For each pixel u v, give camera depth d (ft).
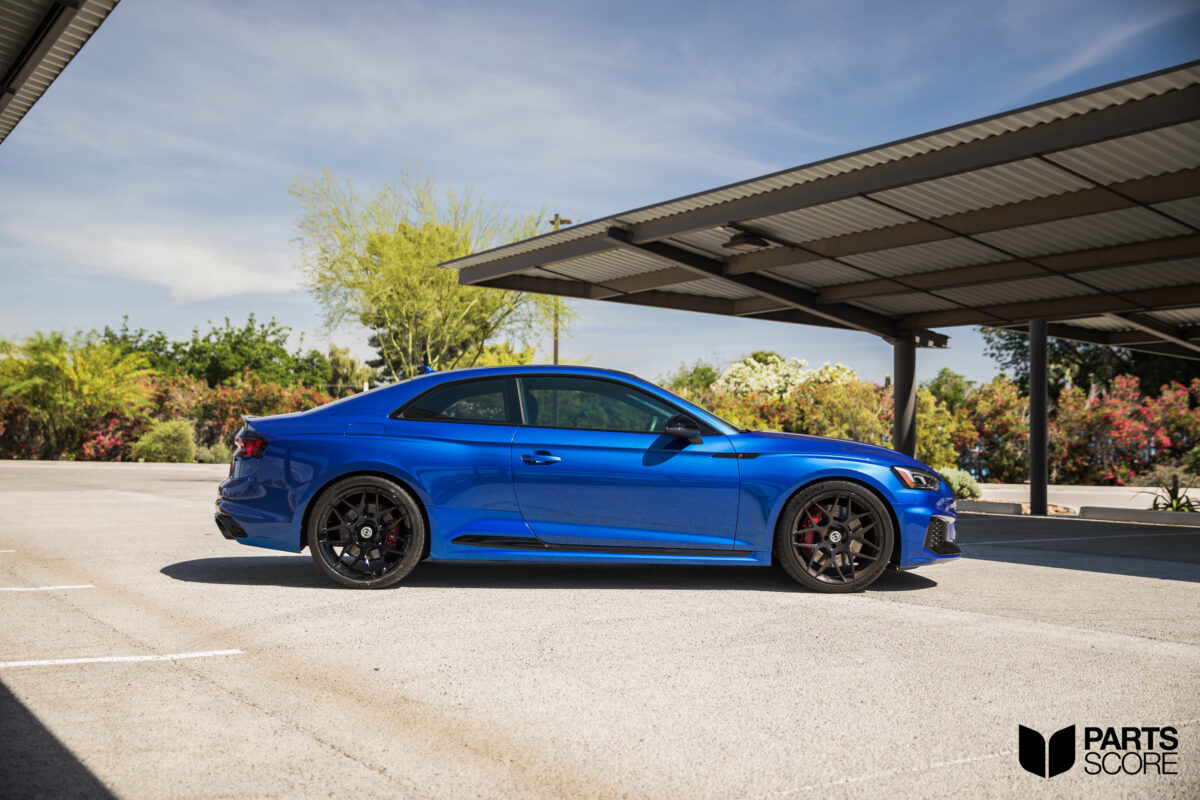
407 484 18.74
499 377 19.65
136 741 9.70
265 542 18.83
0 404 88.63
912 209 31.58
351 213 88.48
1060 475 90.22
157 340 178.50
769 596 18.34
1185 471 79.82
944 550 19.62
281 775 8.83
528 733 10.12
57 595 17.56
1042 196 29.50
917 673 12.62
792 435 20.22
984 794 8.58
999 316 47.88
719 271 41.11
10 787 8.40
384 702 11.16
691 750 9.64
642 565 22.56
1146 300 42.24
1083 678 12.44
